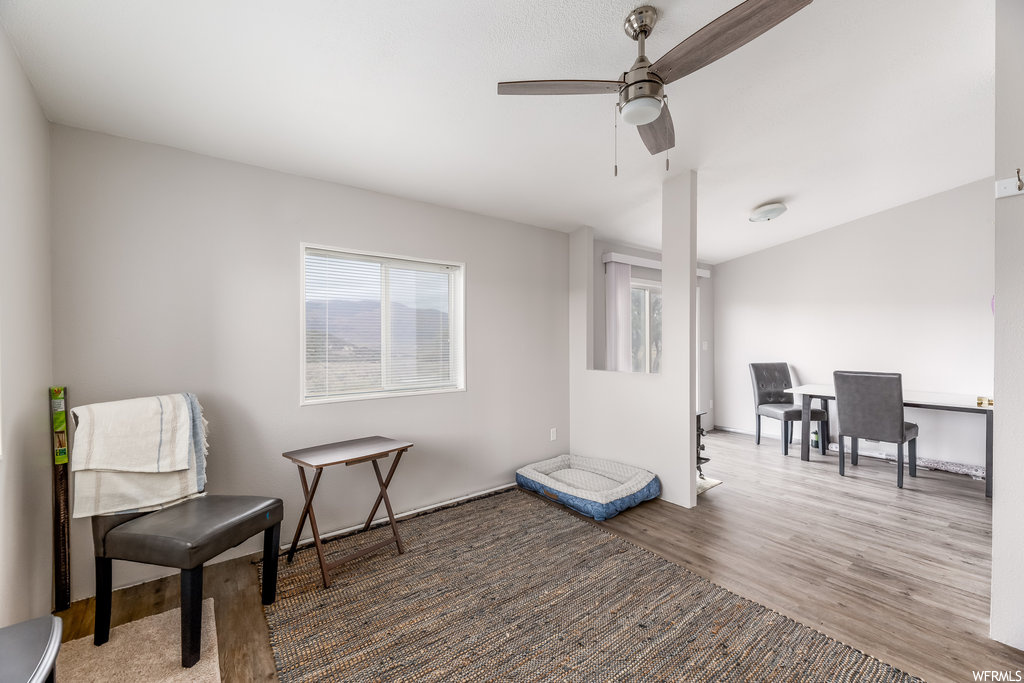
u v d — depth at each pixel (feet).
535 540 8.81
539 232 13.17
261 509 6.35
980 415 12.93
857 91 7.48
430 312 10.97
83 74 5.66
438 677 5.22
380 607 6.62
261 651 5.68
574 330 13.79
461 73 6.15
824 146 9.52
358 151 8.08
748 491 11.53
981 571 7.47
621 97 5.43
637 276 16.79
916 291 14.01
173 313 7.52
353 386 9.65
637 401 11.68
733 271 19.03
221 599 6.84
